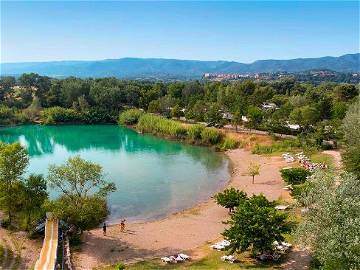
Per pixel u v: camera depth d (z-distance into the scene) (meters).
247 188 82.25
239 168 103.56
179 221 65.25
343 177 38.19
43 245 52.31
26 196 61.31
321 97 173.75
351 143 80.81
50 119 196.00
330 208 33.38
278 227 46.56
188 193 82.19
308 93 186.88
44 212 59.62
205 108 171.00
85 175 57.59
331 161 94.25
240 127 148.75
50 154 126.88
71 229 58.91
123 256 51.81
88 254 52.59
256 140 127.94
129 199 78.00
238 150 126.31
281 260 45.22
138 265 48.47
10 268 47.41
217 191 83.06
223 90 198.88
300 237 35.09
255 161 109.69
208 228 61.56
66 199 58.03
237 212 48.72
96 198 57.69
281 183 84.06
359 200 33.97
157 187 86.50
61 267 47.97
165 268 46.97
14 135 170.00
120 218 67.62
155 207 73.25
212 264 46.66
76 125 195.88
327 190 34.81
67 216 55.47
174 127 153.00
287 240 50.16
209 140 137.75
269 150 118.69
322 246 32.94
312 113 131.62
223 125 149.88
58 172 57.62
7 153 59.62
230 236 46.41
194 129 143.25
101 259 50.94
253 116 140.75
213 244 54.50
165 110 190.00
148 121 169.50
